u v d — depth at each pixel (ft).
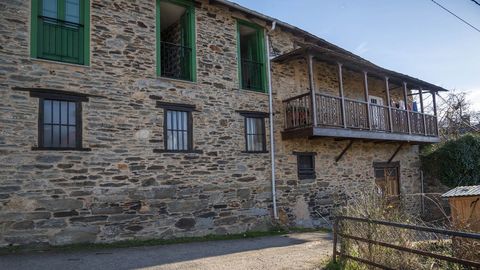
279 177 34.53
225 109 31.83
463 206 24.90
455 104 73.26
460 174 45.39
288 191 34.96
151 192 26.96
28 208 22.43
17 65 23.16
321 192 37.52
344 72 43.06
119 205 25.53
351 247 18.22
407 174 47.88
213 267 18.62
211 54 31.71
